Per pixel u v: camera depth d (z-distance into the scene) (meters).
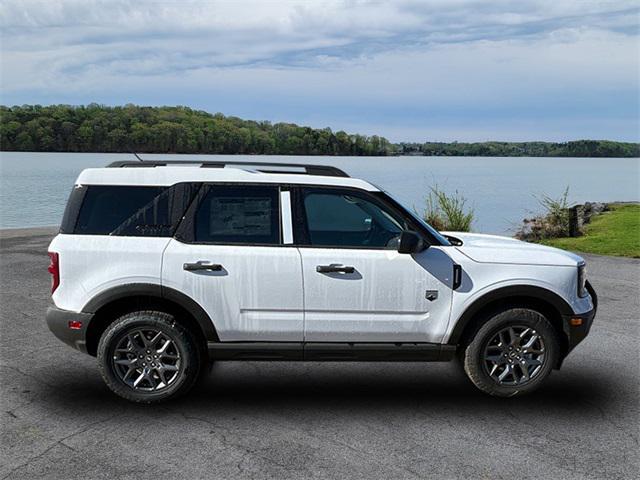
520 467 3.94
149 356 4.90
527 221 21.78
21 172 66.38
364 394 5.26
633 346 6.80
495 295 4.98
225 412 4.80
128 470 3.82
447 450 4.17
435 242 5.08
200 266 4.81
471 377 5.07
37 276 10.41
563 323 5.07
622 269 11.77
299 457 4.04
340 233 5.02
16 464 3.89
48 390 5.23
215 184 4.96
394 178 70.94
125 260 4.81
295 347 4.92
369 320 4.93
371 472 3.84
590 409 4.96
